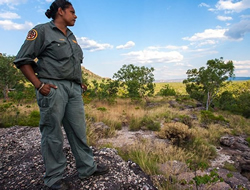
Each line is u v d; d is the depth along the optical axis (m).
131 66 32.41
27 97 15.79
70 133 1.97
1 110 8.00
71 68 1.76
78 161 2.04
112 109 12.79
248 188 3.15
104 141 5.71
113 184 2.12
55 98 1.65
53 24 1.72
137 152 4.50
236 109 22.20
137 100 21.53
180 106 19.75
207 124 10.19
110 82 24.31
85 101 14.80
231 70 23.45
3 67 24.48
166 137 6.37
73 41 1.83
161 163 4.09
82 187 2.01
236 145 6.84
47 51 1.66
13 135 4.27
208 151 5.58
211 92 25.00
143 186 2.24
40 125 1.75
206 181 2.46
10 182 2.21
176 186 2.85
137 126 7.96
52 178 1.82
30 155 3.05
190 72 26.58
